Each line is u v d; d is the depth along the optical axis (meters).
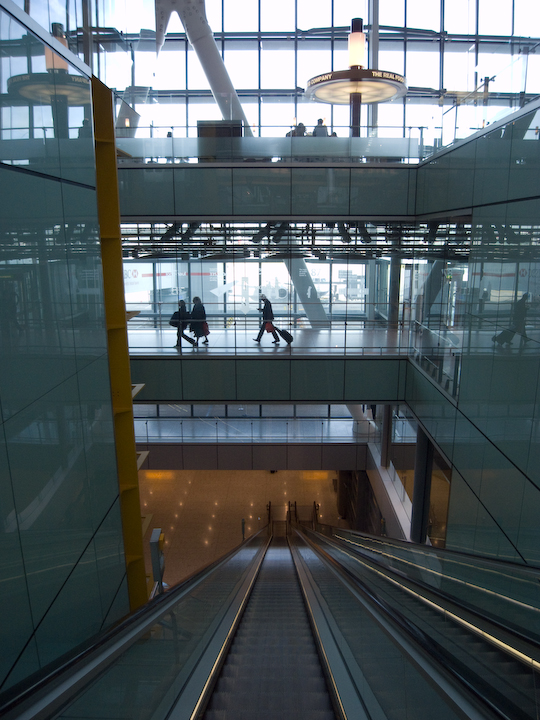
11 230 4.11
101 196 7.71
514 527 7.75
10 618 3.83
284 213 14.34
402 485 17.02
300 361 14.66
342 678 3.88
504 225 8.36
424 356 13.26
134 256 14.88
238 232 14.73
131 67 9.46
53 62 5.01
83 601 5.50
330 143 14.15
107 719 2.57
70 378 5.36
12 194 4.12
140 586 8.16
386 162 14.16
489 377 8.91
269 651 4.67
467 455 9.94
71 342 5.40
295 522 19.41
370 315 15.13
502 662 3.02
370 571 6.41
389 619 3.37
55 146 5.02
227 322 15.64
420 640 2.92
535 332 7.18
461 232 11.01
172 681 3.58
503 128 8.43
